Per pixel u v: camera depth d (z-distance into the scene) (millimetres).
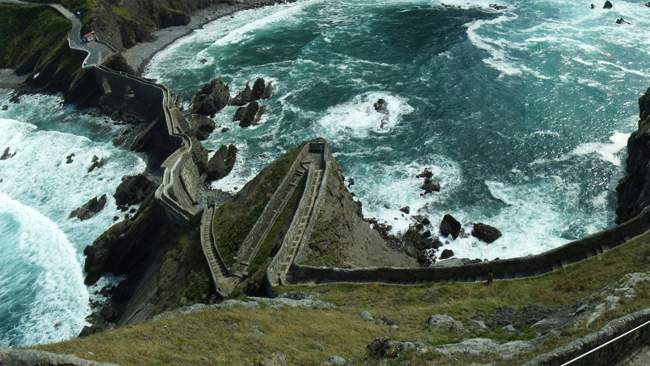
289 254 43062
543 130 76188
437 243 59469
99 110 99625
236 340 26922
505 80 89812
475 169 71000
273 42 118000
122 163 82625
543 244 57344
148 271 58594
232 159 79312
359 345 25984
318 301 34156
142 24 124938
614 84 84562
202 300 44625
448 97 87562
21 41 123438
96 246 63281
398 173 71938
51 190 77625
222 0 144500
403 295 33219
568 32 104875
